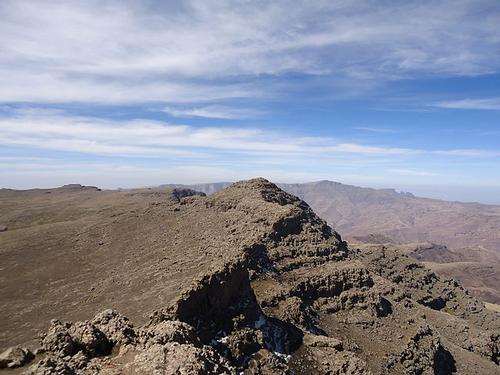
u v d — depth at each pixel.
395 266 120.75
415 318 80.00
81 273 80.38
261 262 74.69
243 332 47.28
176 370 26.02
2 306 66.50
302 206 119.69
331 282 76.94
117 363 27.31
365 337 67.56
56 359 26.08
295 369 48.94
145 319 49.62
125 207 138.00
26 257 91.81
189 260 74.94
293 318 60.88
